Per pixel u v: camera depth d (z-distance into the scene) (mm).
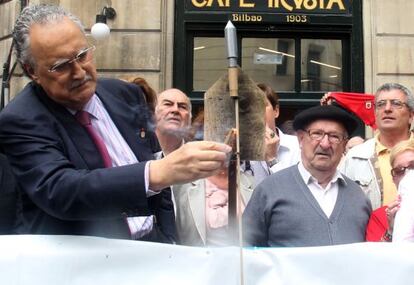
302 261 1727
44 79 1630
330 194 2572
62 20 1636
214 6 7363
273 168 3451
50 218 1691
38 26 1616
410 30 7285
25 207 1715
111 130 1867
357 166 3426
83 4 7191
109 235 1755
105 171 1465
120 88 2004
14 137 1608
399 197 2344
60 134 1673
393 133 3412
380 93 3500
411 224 2193
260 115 1582
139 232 1890
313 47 7527
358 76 7355
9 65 6930
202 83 7375
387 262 1722
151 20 7191
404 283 1707
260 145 1577
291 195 2531
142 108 2027
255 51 7480
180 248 1697
